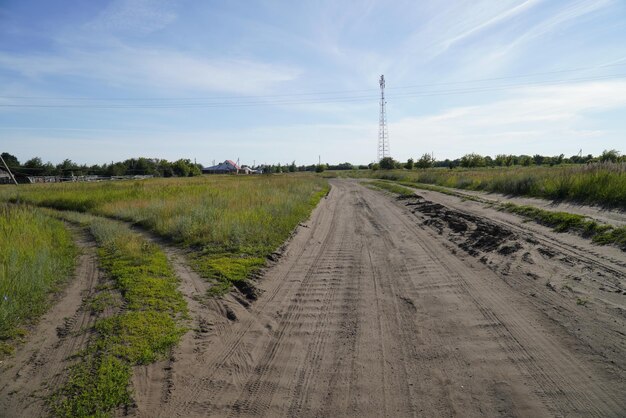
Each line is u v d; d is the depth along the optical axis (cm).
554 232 964
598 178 1336
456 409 332
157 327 493
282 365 420
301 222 1375
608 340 429
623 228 848
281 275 766
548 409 326
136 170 7706
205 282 691
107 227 1211
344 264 839
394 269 781
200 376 398
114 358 417
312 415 333
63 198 2158
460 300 585
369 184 4091
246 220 1196
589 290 574
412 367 404
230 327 521
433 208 1656
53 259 795
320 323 530
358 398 355
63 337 475
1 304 523
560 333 455
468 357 417
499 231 1023
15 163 6644
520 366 393
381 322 523
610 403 329
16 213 1344
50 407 340
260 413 338
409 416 327
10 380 383
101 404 344
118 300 593
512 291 604
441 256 862
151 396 360
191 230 1095
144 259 840
